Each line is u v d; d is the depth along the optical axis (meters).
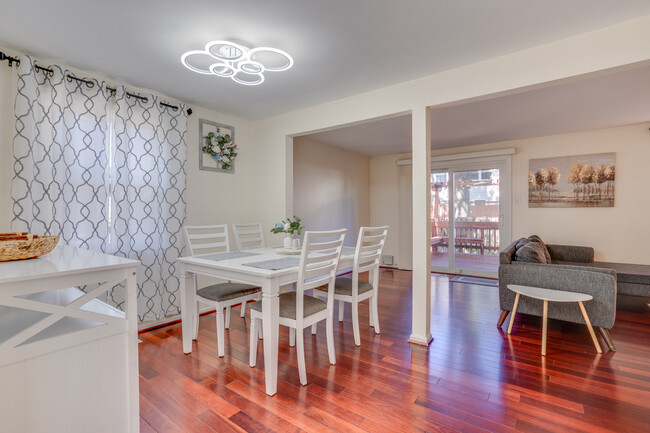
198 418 1.70
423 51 2.29
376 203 6.57
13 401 1.01
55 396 1.09
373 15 1.86
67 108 2.49
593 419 1.67
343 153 5.81
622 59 1.94
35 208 2.29
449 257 5.77
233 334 2.87
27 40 2.14
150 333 2.88
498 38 2.12
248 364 2.30
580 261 4.34
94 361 1.18
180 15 1.87
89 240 2.61
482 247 5.43
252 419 1.69
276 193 3.82
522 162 5.04
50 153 2.37
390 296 4.15
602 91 2.98
